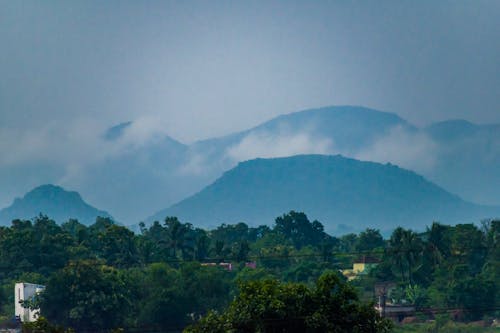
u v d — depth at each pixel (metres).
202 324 124.75
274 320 121.88
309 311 123.00
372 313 124.62
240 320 122.31
